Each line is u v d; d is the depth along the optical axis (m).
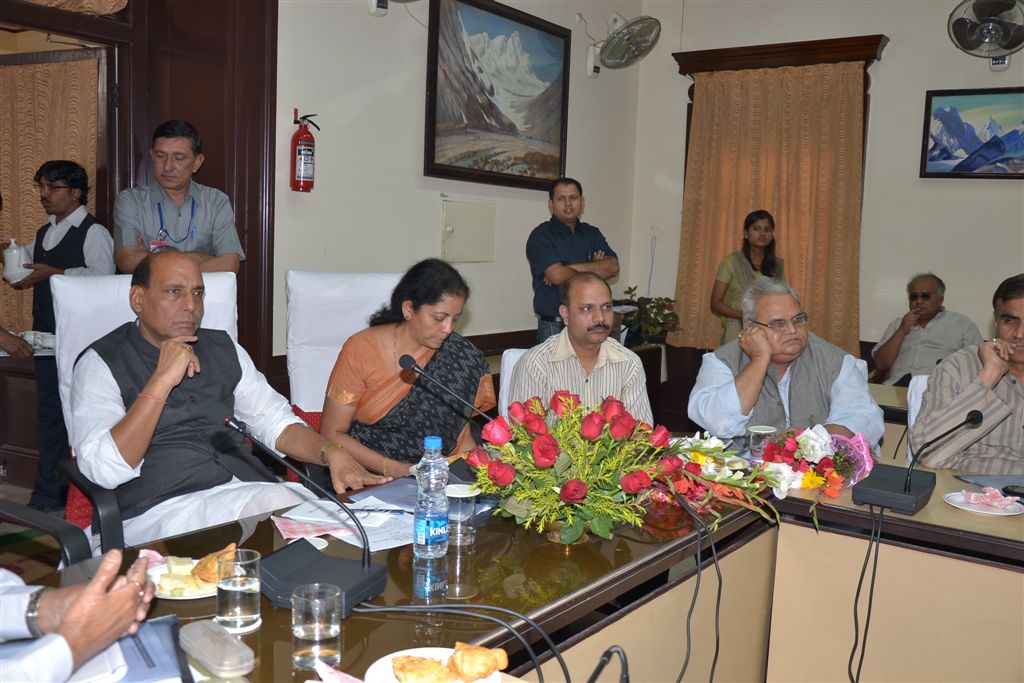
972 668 1.76
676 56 5.71
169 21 3.65
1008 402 2.33
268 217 3.61
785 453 1.96
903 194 5.17
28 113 4.46
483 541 1.54
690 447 1.81
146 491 1.98
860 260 5.32
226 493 1.97
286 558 1.31
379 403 2.34
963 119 4.93
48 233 3.75
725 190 5.62
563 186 4.38
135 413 1.83
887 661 1.85
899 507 1.81
